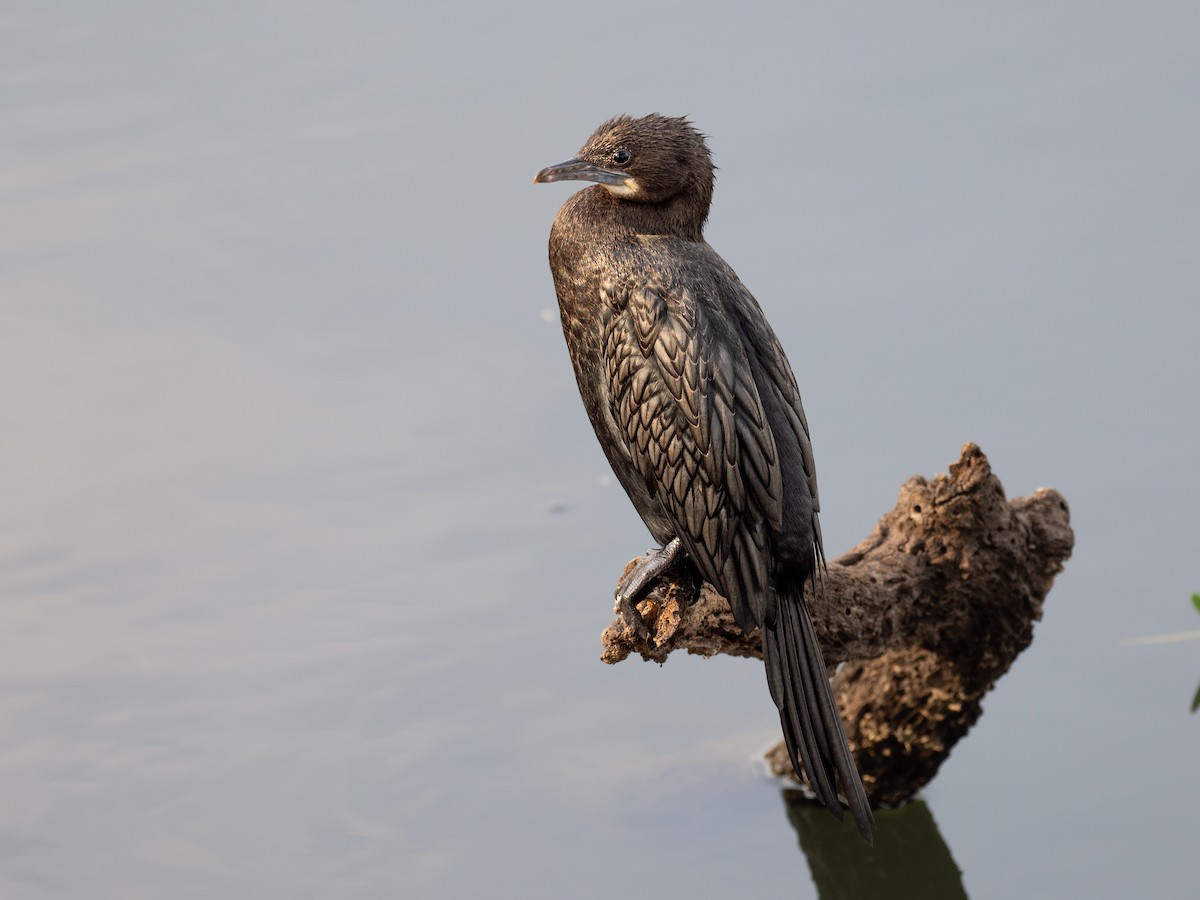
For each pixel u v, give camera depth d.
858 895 12.09
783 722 9.44
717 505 9.38
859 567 11.05
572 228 10.02
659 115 10.12
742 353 9.55
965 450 10.83
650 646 9.94
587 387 10.27
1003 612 11.37
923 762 12.19
